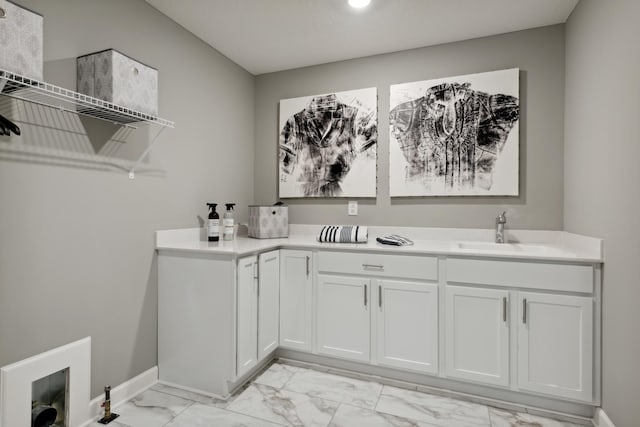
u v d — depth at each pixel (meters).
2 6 1.25
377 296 2.23
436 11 2.21
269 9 2.19
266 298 2.32
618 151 1.58
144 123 2.10
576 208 2.11
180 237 2.37
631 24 1.46
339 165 2.90
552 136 2.36
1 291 1.44
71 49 1.69
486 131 2.47
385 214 2.78
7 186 1.46
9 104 1.46
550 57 2.37
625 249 1.52
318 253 2.38
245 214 3.10
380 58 2.80
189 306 2.11
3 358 1.45
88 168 1.78
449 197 2.61
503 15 2.25
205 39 2.57
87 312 1.79
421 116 2.64
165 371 2.19
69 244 1.70
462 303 2.04
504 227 2.47
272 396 2.05
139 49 2.06
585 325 1.81
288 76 3.10
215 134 2.71
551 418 1.85
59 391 1.66
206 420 1.81
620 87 1.56
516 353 1.94
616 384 1.61
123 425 1.76
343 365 2.38
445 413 1.89
